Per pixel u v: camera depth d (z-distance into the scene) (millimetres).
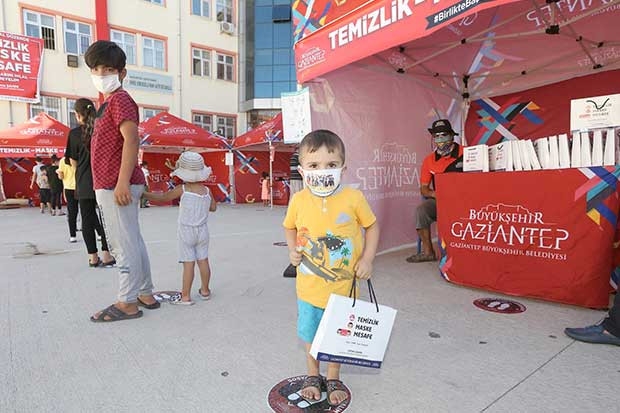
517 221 3508
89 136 4469
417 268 4699
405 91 5652
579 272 3217
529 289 3473
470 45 5410
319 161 1956
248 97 23672
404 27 3068
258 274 4535
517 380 2213
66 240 6965
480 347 2623
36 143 13281
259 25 23812
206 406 2000
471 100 6781
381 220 5414
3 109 16109
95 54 2936
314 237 2016
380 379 2248
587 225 3156
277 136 14039
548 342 2684
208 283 3818
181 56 20594
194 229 3467
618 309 2574
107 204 3068
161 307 3443
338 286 2008
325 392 2125
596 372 2283
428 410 1951
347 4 3625
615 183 3025
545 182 3334
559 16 4520
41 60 16625
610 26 4652
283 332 2893
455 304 3445
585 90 5668
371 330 1903
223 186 17828
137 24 19016
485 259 3727
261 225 9281
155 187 16594
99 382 2229
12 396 2088
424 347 2631
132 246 3141
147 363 2441
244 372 2330
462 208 3871
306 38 4117
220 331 2916
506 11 4652
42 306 3465
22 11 16281
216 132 22125
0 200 15414
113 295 3775
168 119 14781
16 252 5883
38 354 2561
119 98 2986
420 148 5980
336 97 4758
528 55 5613
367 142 5125
